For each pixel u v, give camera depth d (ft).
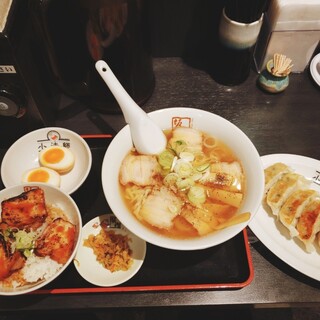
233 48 1.87
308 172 1.77
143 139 1.59
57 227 1.47
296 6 1.78
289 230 1.57
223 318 2.07
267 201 1.64
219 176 1.54
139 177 1.57
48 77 1.94
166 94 2.06
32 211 1.51
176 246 1.30
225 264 1.56
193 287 1.47
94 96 1.91
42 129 1.80
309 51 2.00
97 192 1.76
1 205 1.51
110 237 1.61
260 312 2.38
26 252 1.47
